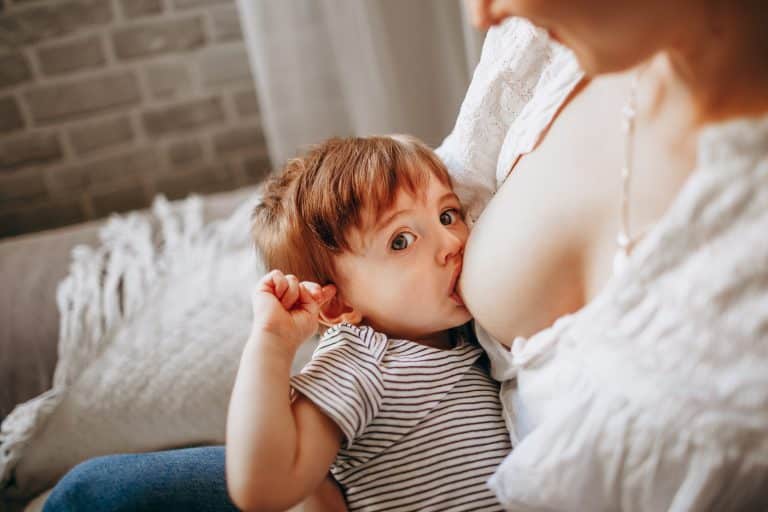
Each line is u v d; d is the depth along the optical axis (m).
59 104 2.03
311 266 0.79
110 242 1.42
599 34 0.44
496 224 0.64
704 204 0.44
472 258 0.67
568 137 0.60
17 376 1.14
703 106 0.47
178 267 1.30
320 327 0.86
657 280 0.47
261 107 2.13
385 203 0.73
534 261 0.59
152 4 1.98
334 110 1.95
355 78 1.83
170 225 1.46
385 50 1.76
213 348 1.08
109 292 1.25
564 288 0.58
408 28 1.73
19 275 1.33
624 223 0.52
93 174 2.13
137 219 1.52
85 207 2.17
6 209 2.12
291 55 1.87
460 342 0.78
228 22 2.04
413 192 0.74
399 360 0.72
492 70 0.75
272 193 0.84
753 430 0.47
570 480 0.54
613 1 0.42
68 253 1.40
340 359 0.70
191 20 2.02
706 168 0.43
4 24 1.93
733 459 0.48
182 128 2.13
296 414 0.65
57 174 2.11
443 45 1.73
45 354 1.16
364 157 0.76
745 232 0.43
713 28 0.44
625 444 0.52
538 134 0.63
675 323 0.47
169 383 1.04
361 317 0.79
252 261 1.25
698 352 0.47
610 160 0.54
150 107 2.09
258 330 0.68
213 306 1.17
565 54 0.67
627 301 0.48
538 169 0.61
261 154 2.22
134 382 1.05
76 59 2.00
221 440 1.00
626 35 0.44
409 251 0.73
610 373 0.51
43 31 1.95
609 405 0.52
